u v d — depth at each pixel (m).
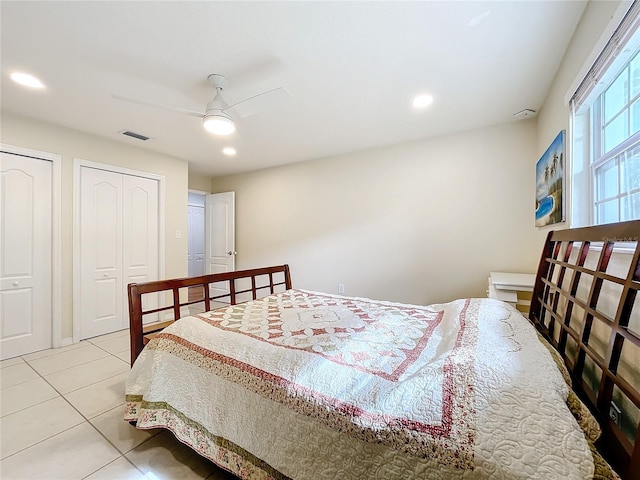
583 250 1.20
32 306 2.73
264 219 4.57
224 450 1.19
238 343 1.36
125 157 3.38
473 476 0.64
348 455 0.86
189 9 1.39
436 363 0.99
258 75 1.96
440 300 3.18
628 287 0.79
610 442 0.76
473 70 1.91
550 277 1.63
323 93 2.21
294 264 4.26
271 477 1.04
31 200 2.71
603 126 1.47
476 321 1.38
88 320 3.10
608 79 1.34
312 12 1.41
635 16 1.01
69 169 2.92
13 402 1.90
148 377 1.50
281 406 1.05
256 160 4.10
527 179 2.75
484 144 2.93
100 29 1.52
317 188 4.02
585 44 1.43
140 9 1.39
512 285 2.19
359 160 3.66
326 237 3.95
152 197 3.68
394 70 1.91
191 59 1.79
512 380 0.83
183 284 1.89
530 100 2.33
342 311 1.92
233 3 1.36
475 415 0.74
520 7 1.40
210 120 1.98
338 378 1.03
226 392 1.22
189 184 4.92
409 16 1.44
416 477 0.72
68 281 2.94
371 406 0.87
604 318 0.89
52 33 1.55
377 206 3.55
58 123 2.77
